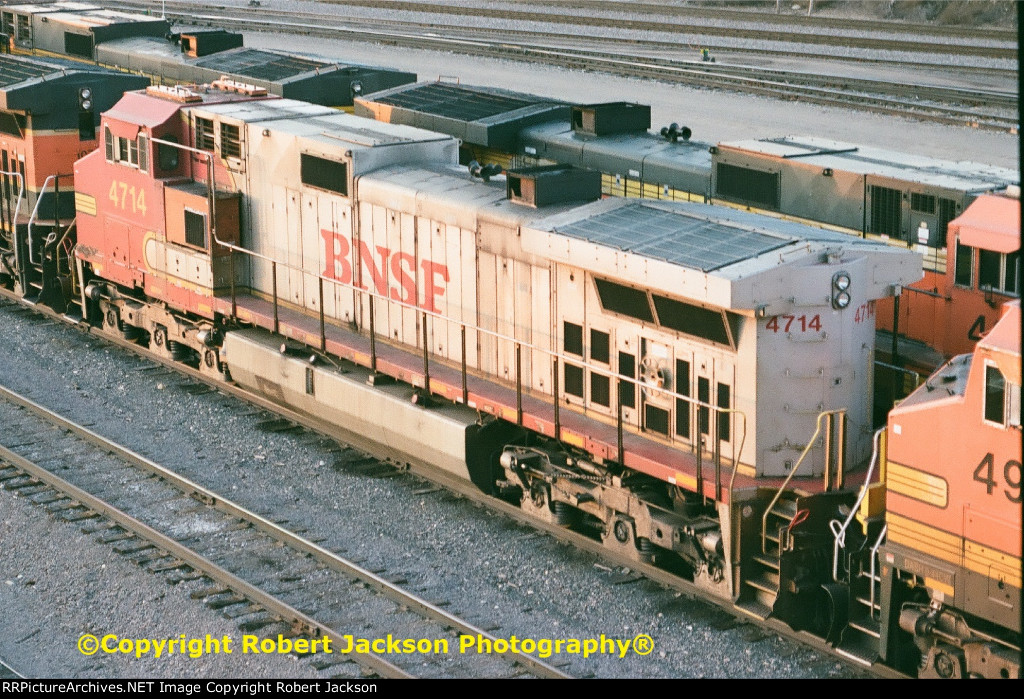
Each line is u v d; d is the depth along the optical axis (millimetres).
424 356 16156
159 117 19766
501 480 15891
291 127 18547
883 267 13016
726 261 12695
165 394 19828
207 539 15234
